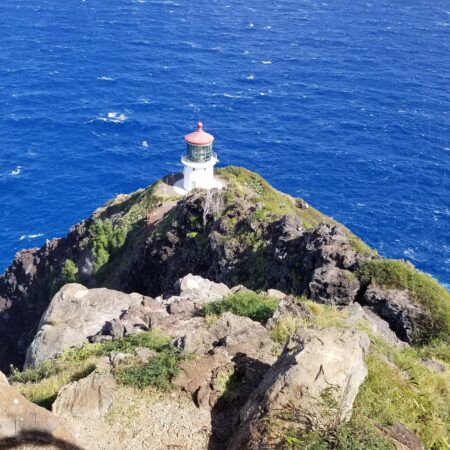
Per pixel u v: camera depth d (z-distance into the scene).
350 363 15.14
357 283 32.59
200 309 25.39
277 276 38.84
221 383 17.23
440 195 111.88
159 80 163.25
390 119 143.62
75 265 66.88
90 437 16.03
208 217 50.94
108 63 174.50
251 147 127.94
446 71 176.50
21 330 73.56
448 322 30.66
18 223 101.38
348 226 101.25
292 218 42.78
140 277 56.97
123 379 17.48
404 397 17.98
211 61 179.12
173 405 16.83
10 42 187.62
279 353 19.25
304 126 138.62
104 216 74.62
